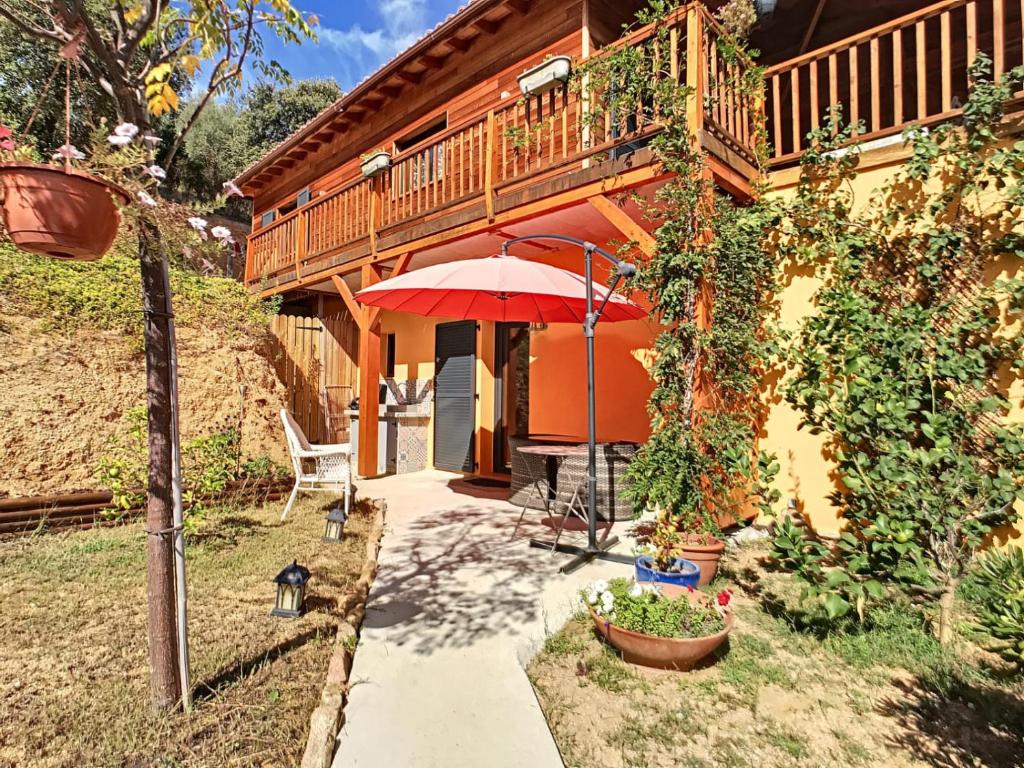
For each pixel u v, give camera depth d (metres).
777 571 3.88
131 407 5.49
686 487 3.69
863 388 3.63
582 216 5.31
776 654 2.86
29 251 1.85
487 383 7.93
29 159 1.85
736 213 4.47
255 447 6.44
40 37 1.95
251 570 3.75
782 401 4.66
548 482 5.57
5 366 5.02
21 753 1.89
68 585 3.35
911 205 4.12
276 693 2.32
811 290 4.54
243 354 7.06
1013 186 3.66
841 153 4.43
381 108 9.56
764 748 2.16
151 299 2.16
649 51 4.66
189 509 4.20
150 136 2.02
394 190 7.12
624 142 4.59
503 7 6.95
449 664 2.65
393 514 5.54
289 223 9.84
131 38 2.01
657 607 2.69
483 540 4.61
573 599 3.39
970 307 3.83
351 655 2.69
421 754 2.04
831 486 4.40
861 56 6.98
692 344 3.91
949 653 2.80
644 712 2.37
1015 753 2.11
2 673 2.38
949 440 3.22
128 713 2.13
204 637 2.77
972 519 3.23
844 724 2.30
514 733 2.17
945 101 3.98
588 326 4.19
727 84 4.62
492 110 5.65
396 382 9.73
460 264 4.66
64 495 4.57
